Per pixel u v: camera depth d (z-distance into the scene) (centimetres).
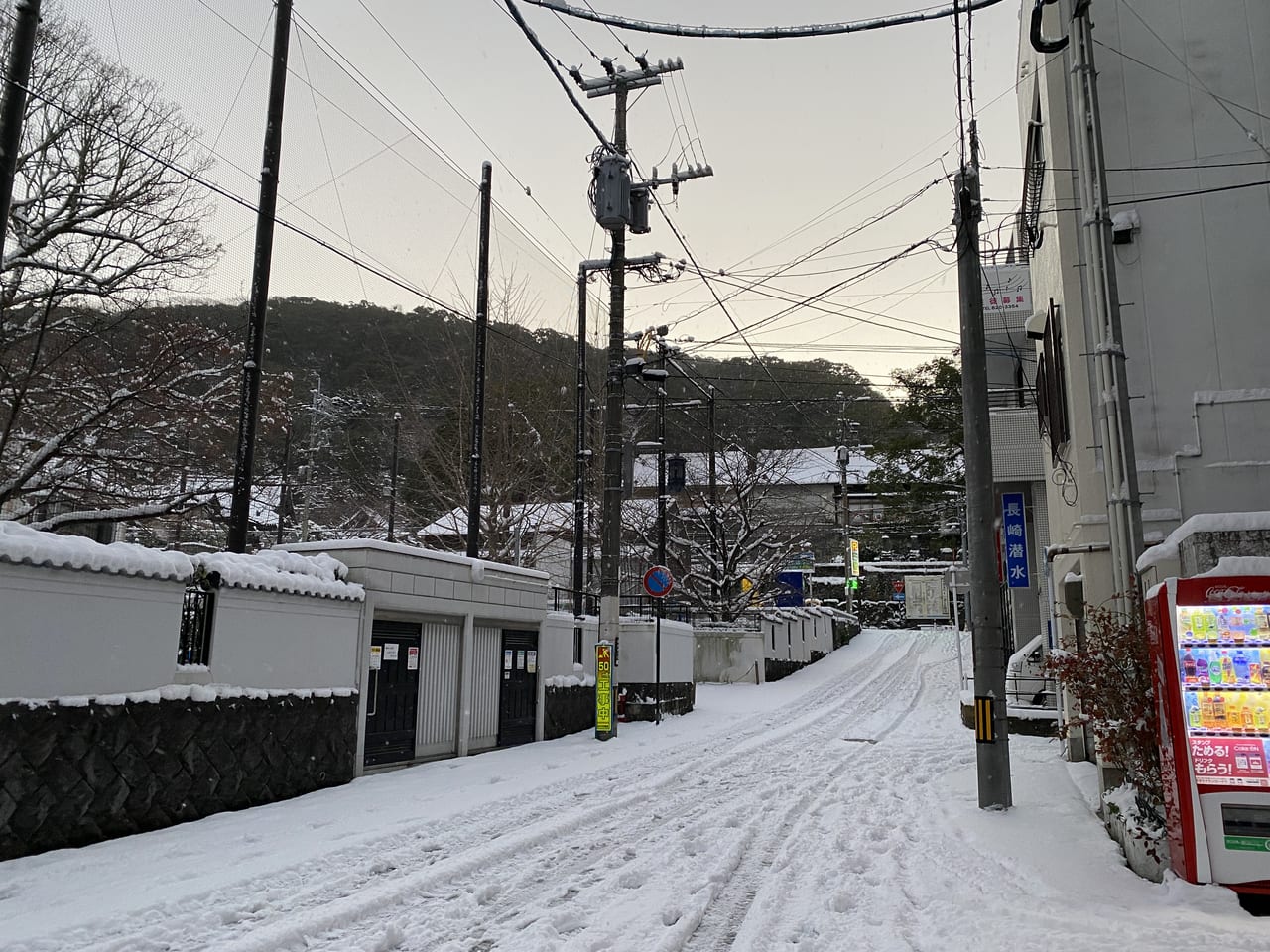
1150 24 1041
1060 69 1073
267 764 885
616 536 1556
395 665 1136
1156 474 962
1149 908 508
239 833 736
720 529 3278
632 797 934
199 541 2305
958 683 2675
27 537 659
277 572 928
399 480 2947
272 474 2636
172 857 657
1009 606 2161
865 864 666
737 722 1803
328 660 998
